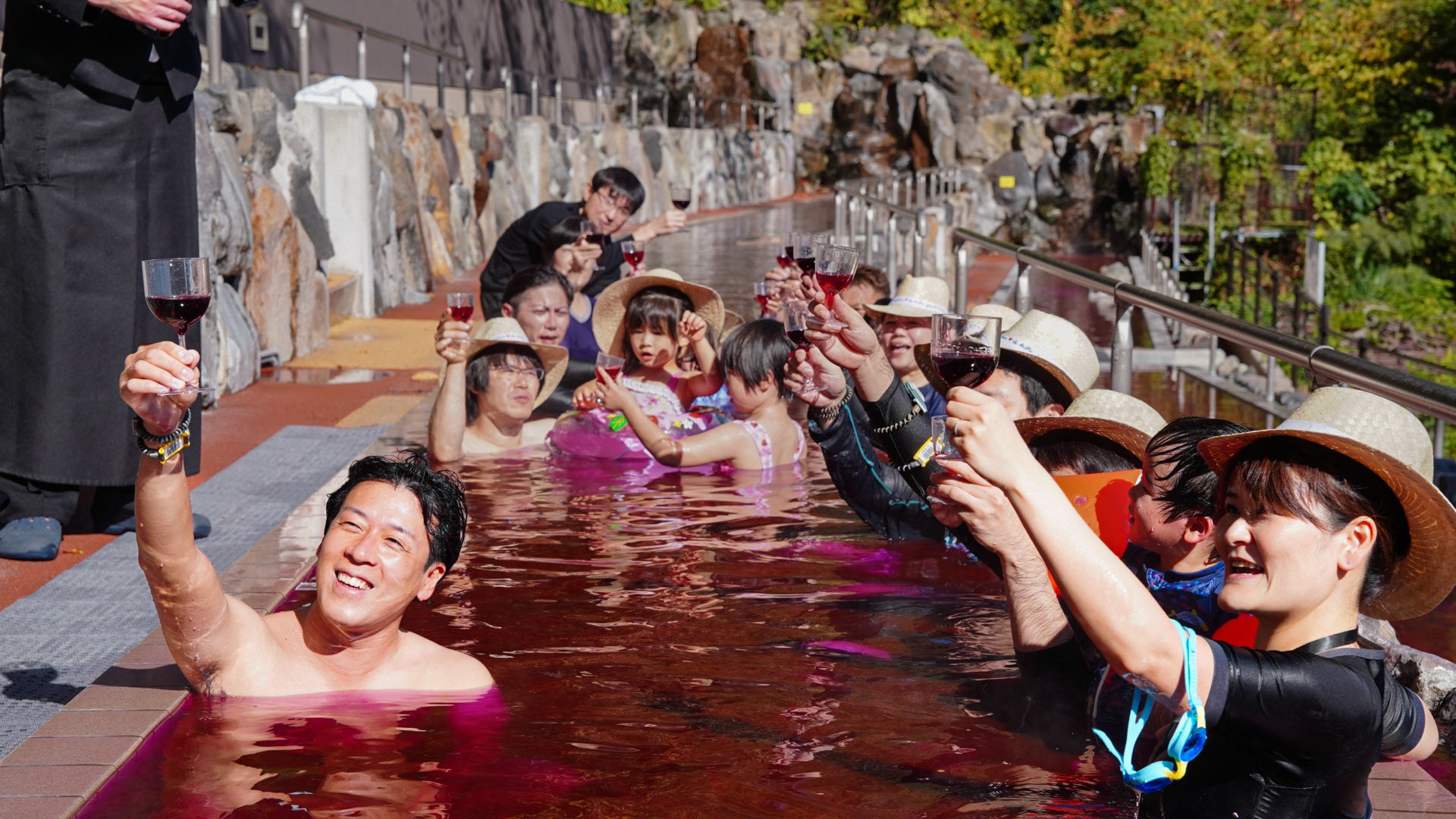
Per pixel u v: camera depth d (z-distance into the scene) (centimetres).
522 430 670
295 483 586
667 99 3066
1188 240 2522
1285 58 3219
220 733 305
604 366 611
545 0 3103
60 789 274
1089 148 2972
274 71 1831
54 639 385
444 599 409
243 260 893
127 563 465
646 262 1770
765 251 1983
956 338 291
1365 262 2570
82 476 480
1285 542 230
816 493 563
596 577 434
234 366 845
